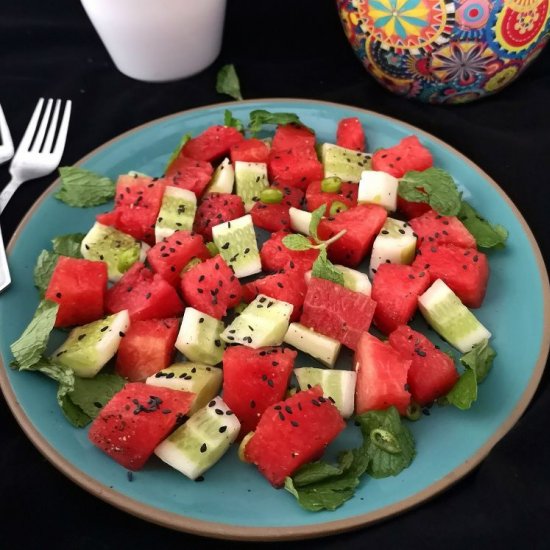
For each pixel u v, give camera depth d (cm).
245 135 48
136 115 52
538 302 37
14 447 34
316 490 30
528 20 45
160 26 50
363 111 48
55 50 58
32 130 50
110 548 31
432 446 32
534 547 30
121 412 31
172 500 30
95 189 44
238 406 33
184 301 38
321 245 37
